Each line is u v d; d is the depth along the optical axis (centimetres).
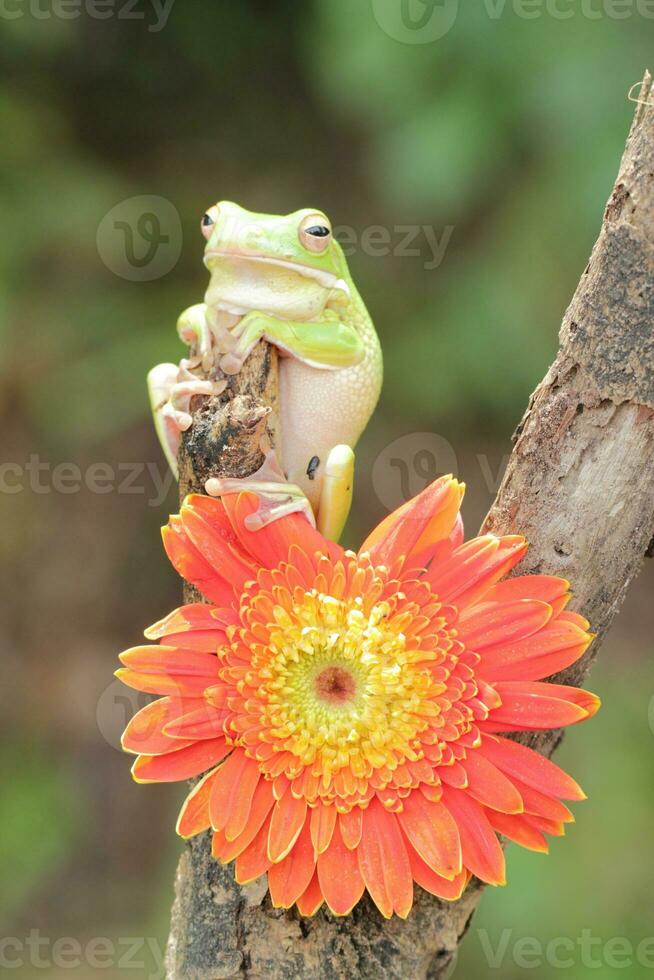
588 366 91
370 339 97
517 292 169
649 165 90
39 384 184
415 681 91
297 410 95
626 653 183
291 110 201
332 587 91
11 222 180
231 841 90
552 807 90
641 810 156
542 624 91
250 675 91
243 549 92
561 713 90
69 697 184
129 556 193
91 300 188
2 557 188
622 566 92
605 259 91
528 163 166
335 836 90
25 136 184
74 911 167
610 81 153
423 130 160
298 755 91
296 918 92
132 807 178
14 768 178
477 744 90
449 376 178
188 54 194
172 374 97
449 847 90
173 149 199
